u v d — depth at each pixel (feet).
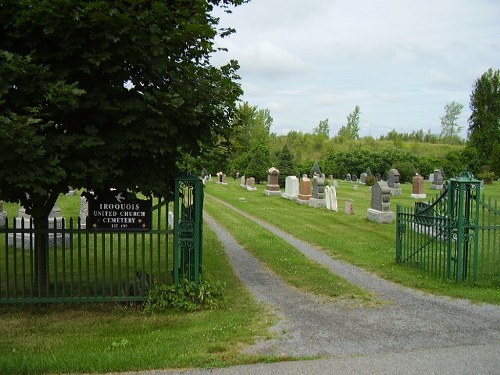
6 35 24.00
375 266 39.11
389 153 196.03
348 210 78.23
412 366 18.37
